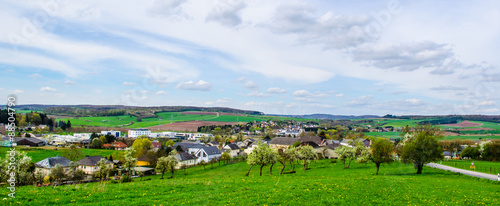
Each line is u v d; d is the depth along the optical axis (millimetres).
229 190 31359
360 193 31891
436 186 39438
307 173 65062
